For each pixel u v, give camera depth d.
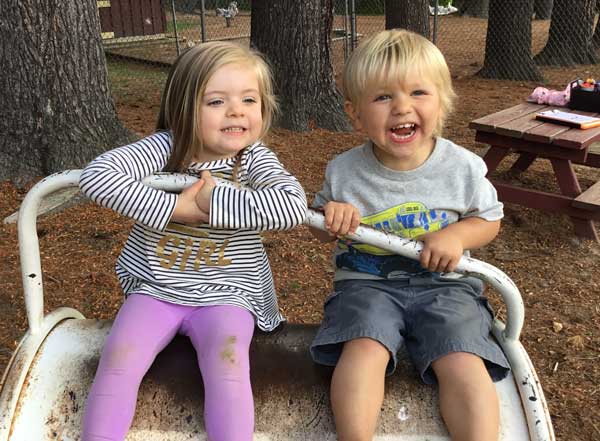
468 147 6.43
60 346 1.66
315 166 5.59
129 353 1.55
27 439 1.51
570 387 2.89
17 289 3.57
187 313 1.69
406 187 1.86
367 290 1.77
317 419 1.54
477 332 1.60
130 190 1.57
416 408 1.54
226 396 1.48
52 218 4.47
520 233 4.44
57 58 4.78
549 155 4.48
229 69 1.71
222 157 1.81
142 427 1.52
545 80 11.10
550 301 3.62
